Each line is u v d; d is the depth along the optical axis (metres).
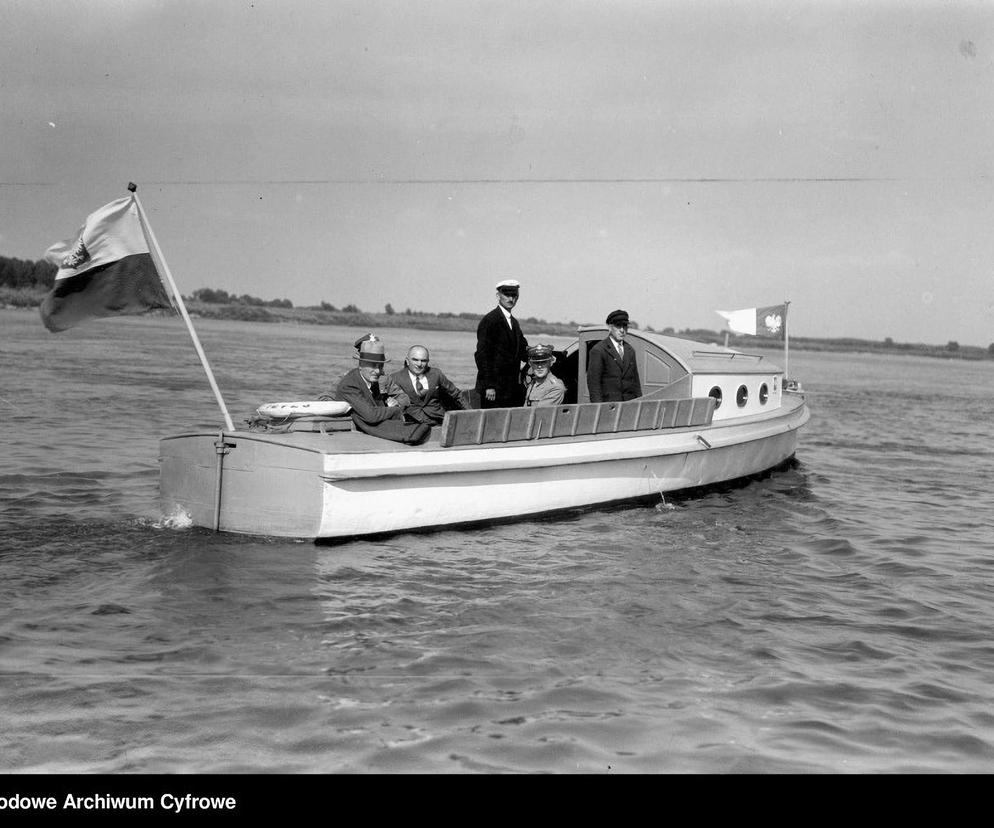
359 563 9.26
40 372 31.14
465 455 10.54
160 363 38.34
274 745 5.57
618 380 12.76
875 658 7.32
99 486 12.77
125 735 5.64
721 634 7.73
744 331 18.41
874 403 36.78
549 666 6.87
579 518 11.86
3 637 7.09
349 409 10.29
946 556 10.84
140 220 9.77
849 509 13.47
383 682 6.48
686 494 13.67
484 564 9.48
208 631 7.35
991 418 31.72
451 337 126.38
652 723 6.00
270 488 9.77
